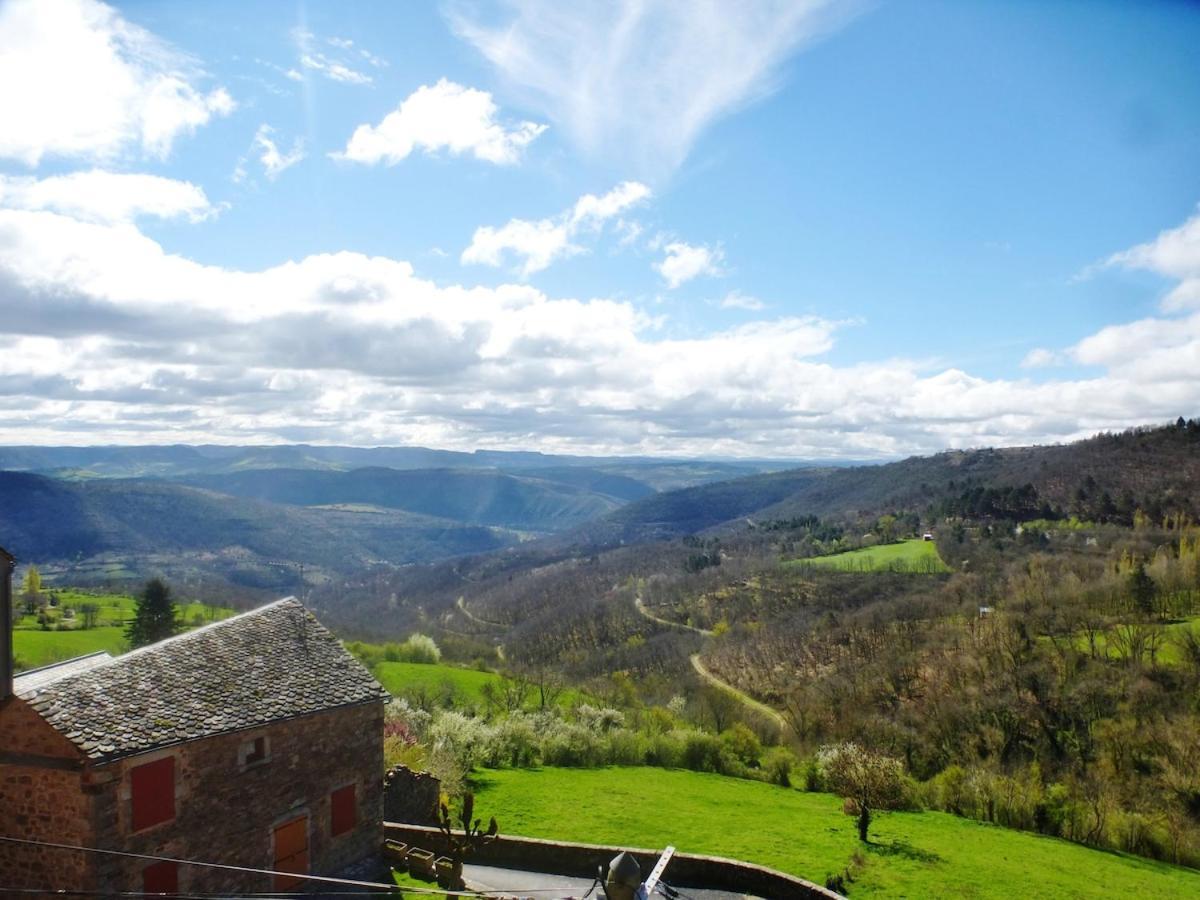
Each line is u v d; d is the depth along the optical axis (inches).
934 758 2893.7
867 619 4596.5
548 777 2369.6
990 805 2261.3
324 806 1170.0
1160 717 2741.1
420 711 2605.8
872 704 3427.7
